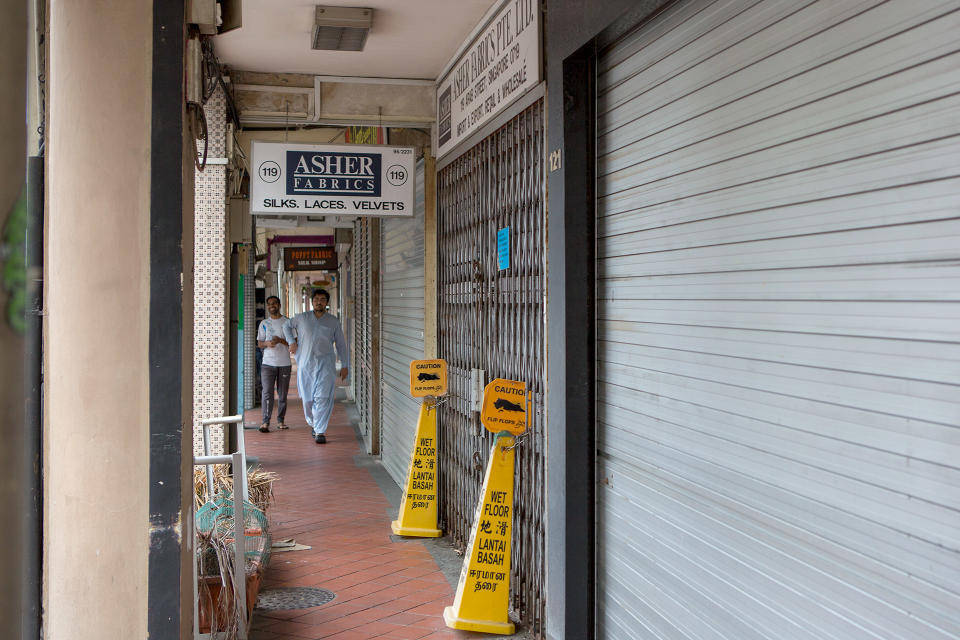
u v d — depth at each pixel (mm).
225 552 4484
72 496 2994
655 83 3477
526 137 4875
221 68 7047
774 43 2643
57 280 3020
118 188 3045
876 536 2174
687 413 3186
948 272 1954
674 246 3303
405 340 8648
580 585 4102
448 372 6910
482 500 4805
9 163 1397
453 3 5609
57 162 3025
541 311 4641
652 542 3496
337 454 11203
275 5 5754
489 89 5555
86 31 3041
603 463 4027
